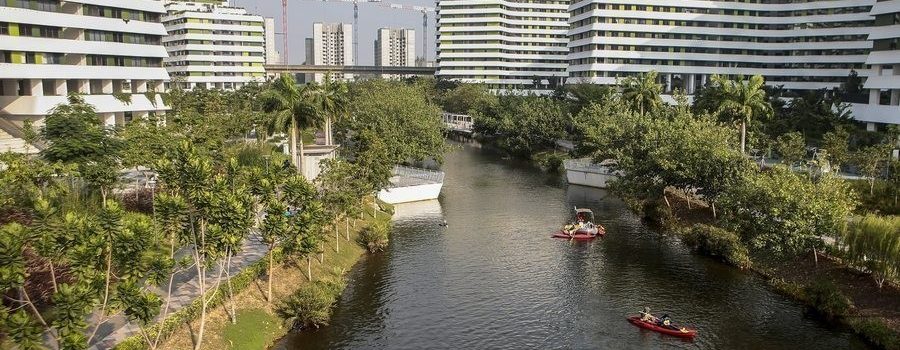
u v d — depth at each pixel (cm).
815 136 10006
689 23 17138
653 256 6097
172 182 3450
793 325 4466
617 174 8044
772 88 15300
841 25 16625
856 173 8038
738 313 4688
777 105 11881
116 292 2912
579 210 7125
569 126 13250
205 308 3678
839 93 12081
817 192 5094
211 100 10756
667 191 8156
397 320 4528
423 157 9244
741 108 8531
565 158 11319
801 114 10369
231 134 9212
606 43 16962
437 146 9419
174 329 3603
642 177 7300
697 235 6216
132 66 10650
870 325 4194
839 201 5012
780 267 5416
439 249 6294
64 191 4478
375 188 6938
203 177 3356
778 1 17362
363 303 4828
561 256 6106
